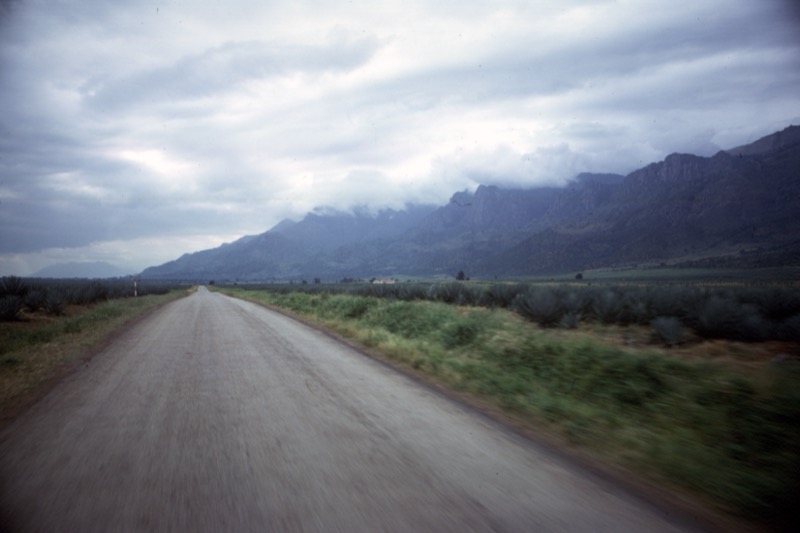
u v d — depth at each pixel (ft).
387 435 19.03
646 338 50.29
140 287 230.07
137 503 12.91
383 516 12.28
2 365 33.47
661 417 22.71
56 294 84.94
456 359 36.40
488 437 19.12
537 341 37.58
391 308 66.80
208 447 17.42
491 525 11.94
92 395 25.49
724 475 16.14
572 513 12.79
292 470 15.26
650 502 13.82
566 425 21.09
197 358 37.93
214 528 11.62
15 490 13.71
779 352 41.70
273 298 149.38
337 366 34.91
